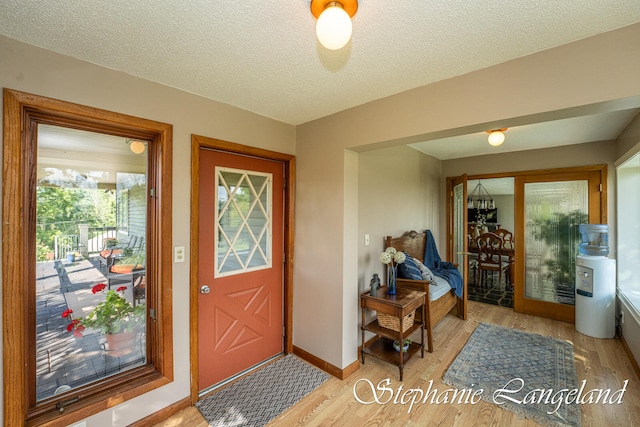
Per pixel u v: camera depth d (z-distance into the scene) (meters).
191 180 2.00
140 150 1.88
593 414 1.89
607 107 1.39
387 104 2.06
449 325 3.47
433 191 4.49
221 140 2.16
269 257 2.63
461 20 1.22
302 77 1.77
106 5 1.12
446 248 4.66
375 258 3.12
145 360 1.92
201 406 1.99
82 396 1.62
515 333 3.21
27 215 1.46
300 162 2.70
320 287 2.50
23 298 1.44
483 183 5.98
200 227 2.12
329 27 1.05
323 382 2.28
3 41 1.33
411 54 1.51
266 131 2.48
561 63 1.42
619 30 1.28
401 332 2.32
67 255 1.62
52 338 1.57
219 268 2.25
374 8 1.14
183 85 1.88
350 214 2.43
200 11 1.17
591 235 3.30
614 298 3.05
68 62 1.50
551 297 3.74
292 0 1.11
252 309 2.49
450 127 1.77
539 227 3.83
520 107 1.53
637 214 3.06
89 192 1.70
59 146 1.59
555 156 3.70
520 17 1.21
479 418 1.87
